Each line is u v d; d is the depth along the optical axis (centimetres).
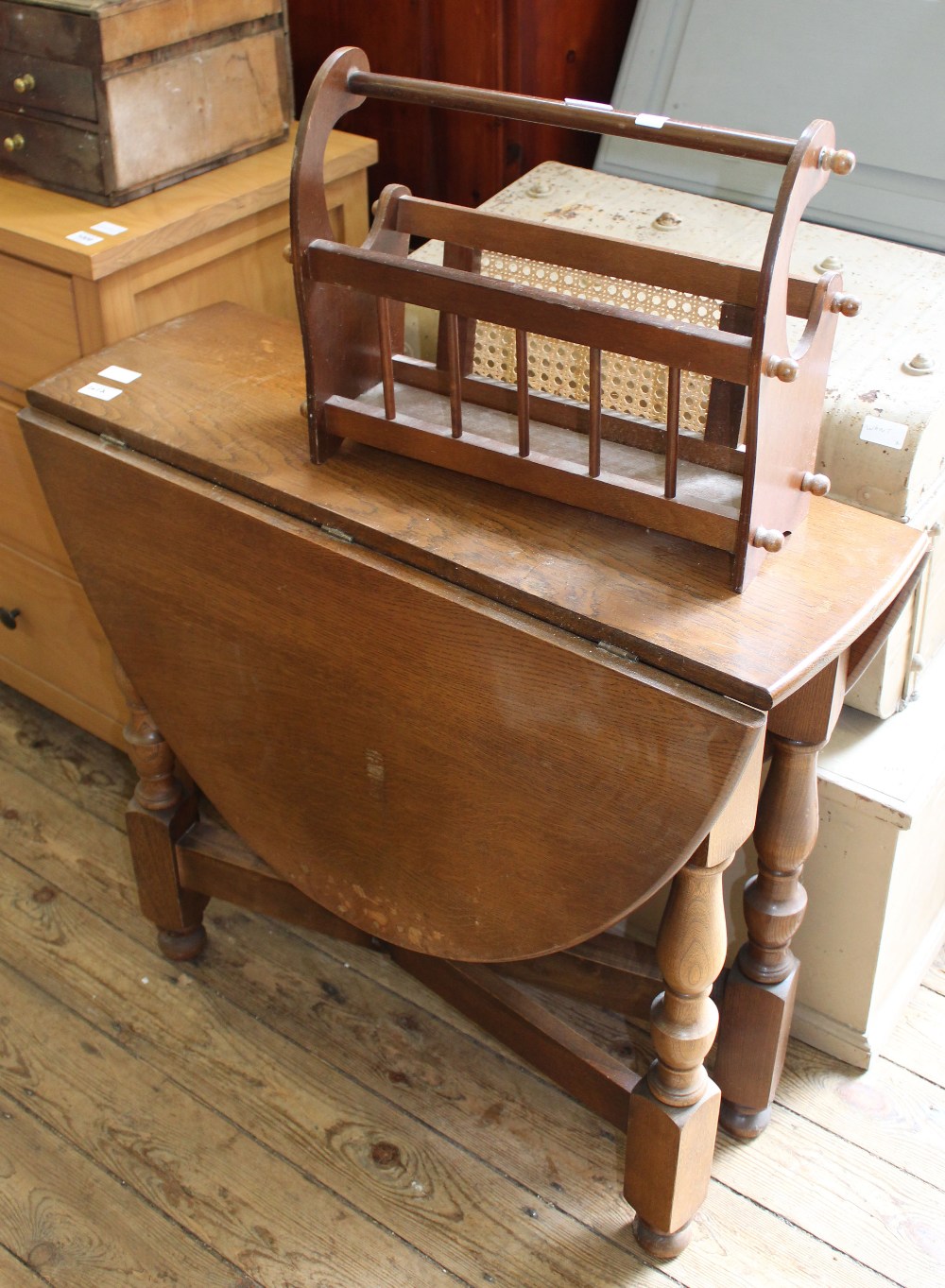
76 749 244
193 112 185
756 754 129
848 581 128
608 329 118
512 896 143
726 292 120
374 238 139
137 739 178
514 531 134
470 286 124
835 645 121
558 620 125
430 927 155
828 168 109
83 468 156
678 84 207
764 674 116
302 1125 182
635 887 130
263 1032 194
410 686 138
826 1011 188
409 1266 166
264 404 156
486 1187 175
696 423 135
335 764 152
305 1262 166
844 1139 180
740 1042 169
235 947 207
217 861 187
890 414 147
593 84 237
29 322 185
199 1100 185
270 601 146
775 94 199
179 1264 166
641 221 187
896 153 191
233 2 183
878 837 165
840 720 177
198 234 182
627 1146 158
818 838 171
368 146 203
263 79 194
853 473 152
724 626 122
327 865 163
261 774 162
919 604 170
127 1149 179
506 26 219
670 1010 145
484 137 235
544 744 130
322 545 137
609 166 211
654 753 122
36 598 224
